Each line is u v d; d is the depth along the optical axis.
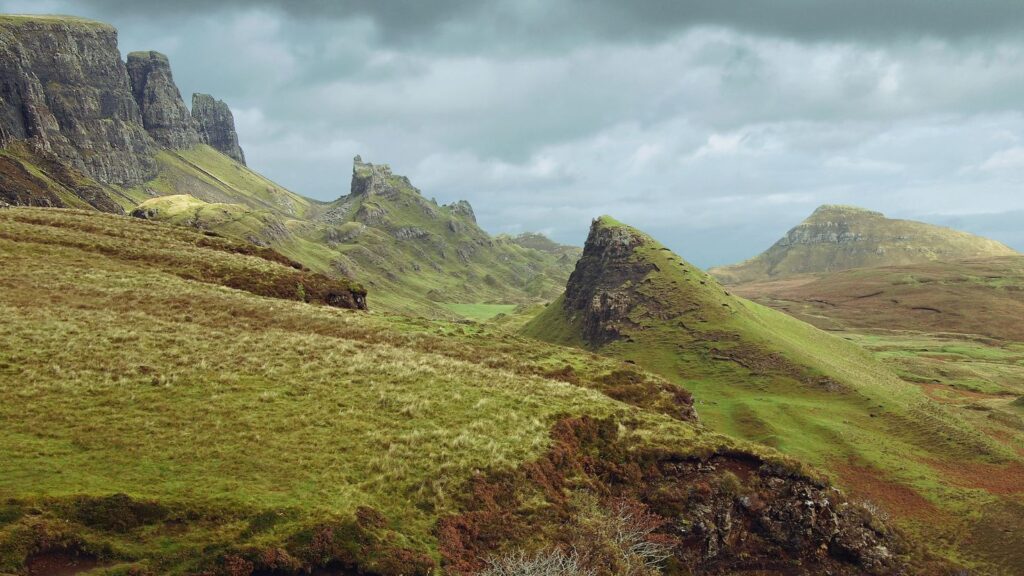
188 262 78.75
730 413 125.81
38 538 20.20
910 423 120.19
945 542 76.44
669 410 58.06
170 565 21.05
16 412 28.30
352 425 33.59
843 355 191.12
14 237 72.06
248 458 28.11
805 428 116.12
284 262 104.25
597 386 58.12
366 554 24.11
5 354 34.91
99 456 25.84
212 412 32.28
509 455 33.66
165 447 27.67
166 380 35.25
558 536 29.14
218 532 22.72
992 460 103.69
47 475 23.55
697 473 38.91
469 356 58.47
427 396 39.84
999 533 77.88
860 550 38.44
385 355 48.62
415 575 24.22
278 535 23.47
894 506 85.88
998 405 147.25
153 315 51.25
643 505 35.34
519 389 44.91
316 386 38.75
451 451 32.56
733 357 160.38
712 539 35.44
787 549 37.34
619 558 27.92
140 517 22.44
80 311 47.22
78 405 30.36
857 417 125.12
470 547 26.91
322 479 27.70
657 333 185.38
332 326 60.00
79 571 19.89
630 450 38.94
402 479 29.33
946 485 92.81
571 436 38.47
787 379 145.50
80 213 101.31
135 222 103.50
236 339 46.47
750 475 39.72
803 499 39.03
